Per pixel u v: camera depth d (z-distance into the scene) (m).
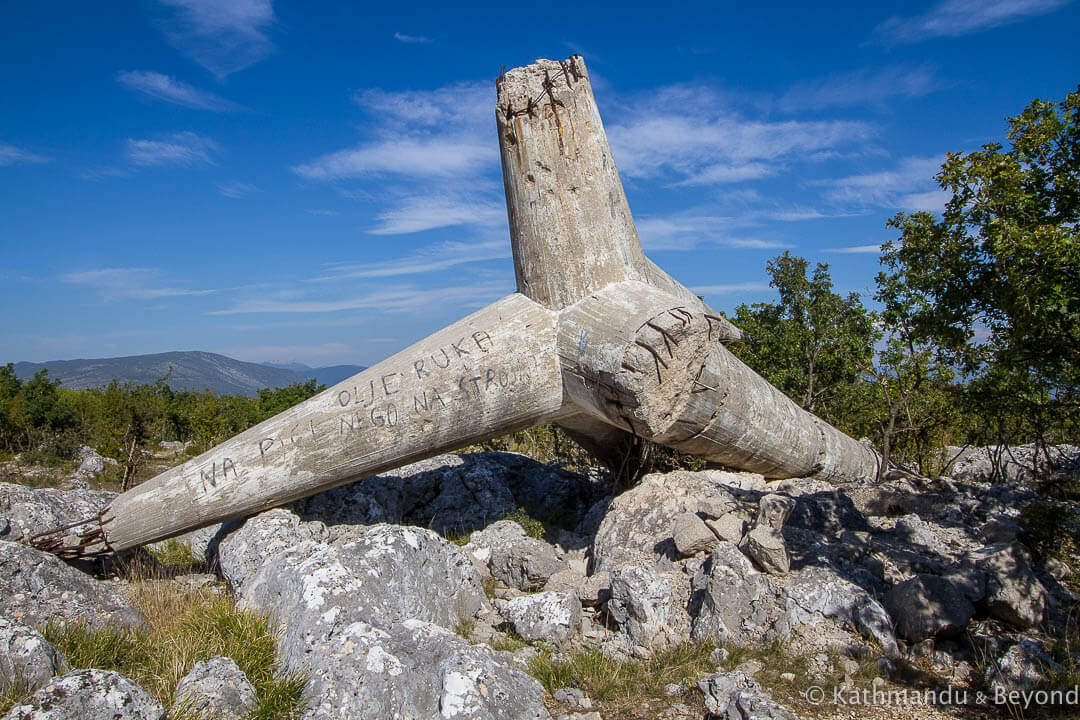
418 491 10.55
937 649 6.02
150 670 5.45
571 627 6.56
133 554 8.73
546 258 8.30
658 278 9.34
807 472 10.92
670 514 8.22
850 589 6.30
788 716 4.70
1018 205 6.40
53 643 5.59
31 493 9.24
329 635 5.50
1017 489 9.31
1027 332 6.20
